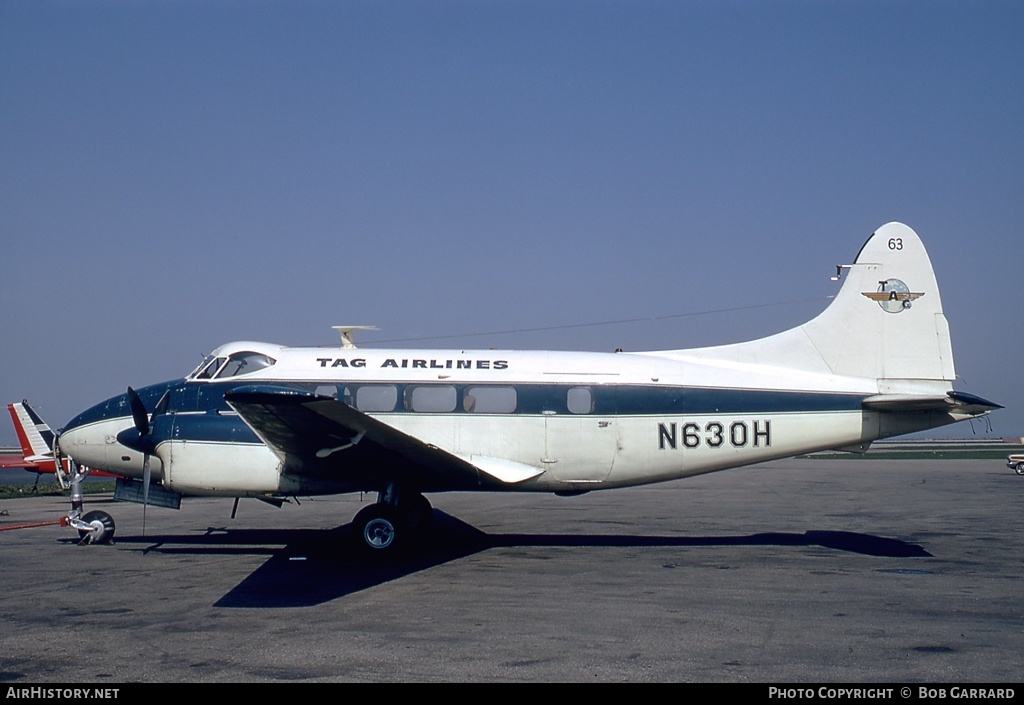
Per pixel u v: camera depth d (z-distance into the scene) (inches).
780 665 264.8
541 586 390.3
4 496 959.6
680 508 765.9
